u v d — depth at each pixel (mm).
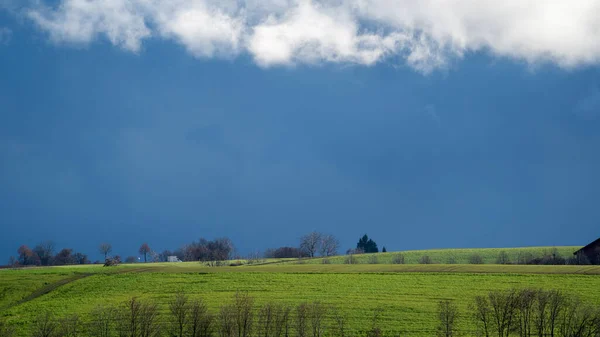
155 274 84188
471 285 72375
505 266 85812
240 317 54812
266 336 53281
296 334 54719
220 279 79812
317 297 68312
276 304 63125
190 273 84750
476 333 54656
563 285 70188
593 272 77125
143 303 62062
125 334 54875
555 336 52688
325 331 55750
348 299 67188
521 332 52906
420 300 66188
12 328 58688
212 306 64562
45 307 67562
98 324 57781
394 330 55906
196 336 54438
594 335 51000
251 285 75688
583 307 53906
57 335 54969
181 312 56969
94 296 72250
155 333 55125
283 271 85438
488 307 59875
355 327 56938
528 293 56188
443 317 57094
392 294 69250
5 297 73312
